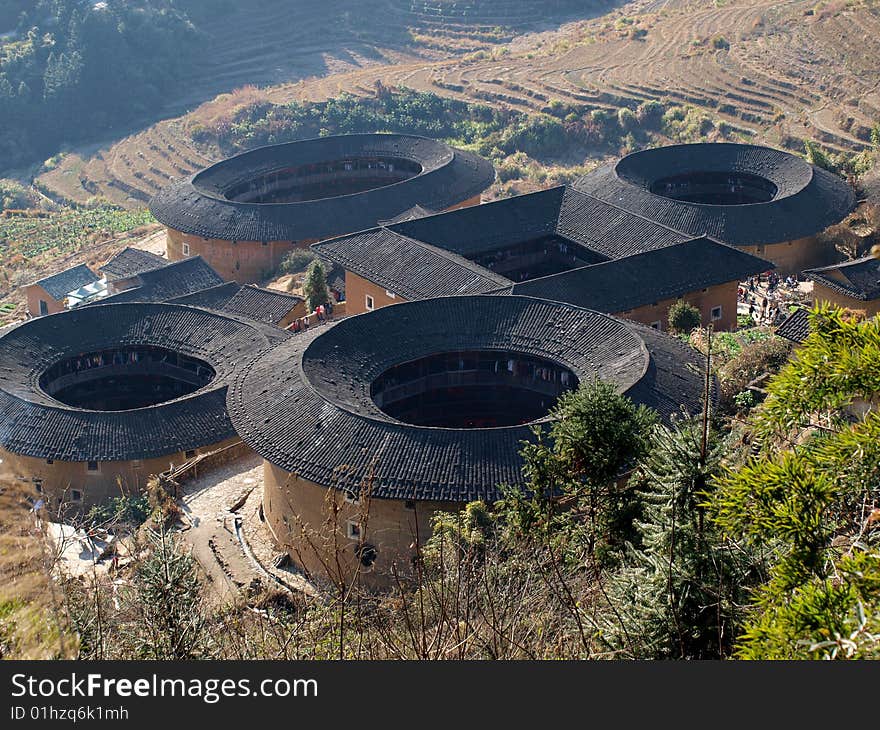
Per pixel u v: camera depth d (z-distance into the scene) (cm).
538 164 11700
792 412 1686
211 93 16175
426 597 2319
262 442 4331
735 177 8512
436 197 8706
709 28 13475
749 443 2372
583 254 7256
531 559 2342
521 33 16000
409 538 4034
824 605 1448
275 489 4434
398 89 14012
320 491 4147
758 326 6322
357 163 9825
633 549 2134
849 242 7581
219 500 4950
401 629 2083
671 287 6241
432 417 5372
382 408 5172
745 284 7169
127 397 6412
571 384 5022
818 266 7450
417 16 17038
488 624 1877
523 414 5331
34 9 17762
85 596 2416
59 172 14862
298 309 7150
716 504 1664
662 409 4231
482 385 5206
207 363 6012
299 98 14512
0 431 5319
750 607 1788
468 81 13850
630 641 1975
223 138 14375
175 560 2384
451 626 1966
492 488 3916
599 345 4819
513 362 5138
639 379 4319
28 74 16300
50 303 8550
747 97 11700
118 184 14188
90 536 4188
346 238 7006
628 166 8188
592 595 2231
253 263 8606
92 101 16038
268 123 14062
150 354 6309
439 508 3991
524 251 7388
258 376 4759
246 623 2756
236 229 8456
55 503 5284
